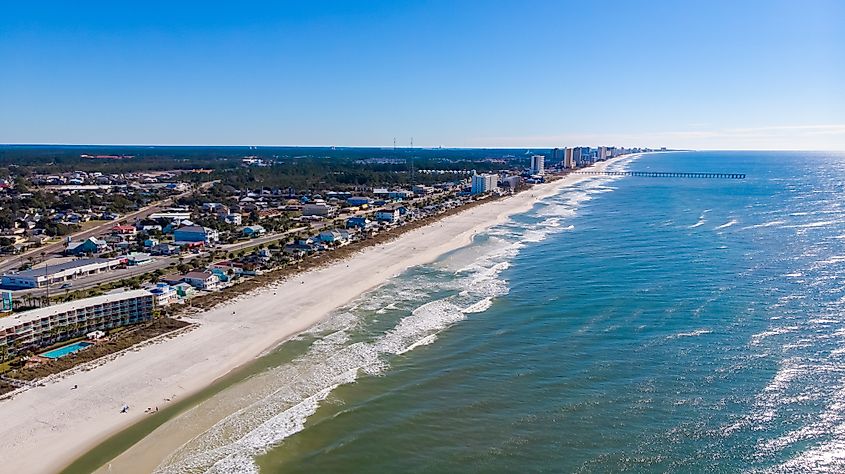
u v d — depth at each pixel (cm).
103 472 5612
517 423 6328
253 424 6450
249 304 10681
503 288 11469
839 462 5456
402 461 5731
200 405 6869
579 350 8156
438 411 6644
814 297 10112
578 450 5797
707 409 6444
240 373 7775
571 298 10550
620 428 6147
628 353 7975
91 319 8931
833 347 7925
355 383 7400
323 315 10112
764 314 9300
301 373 7719
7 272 13075
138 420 6544
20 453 5888
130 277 12631
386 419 6500
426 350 8394
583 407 6594
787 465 5444
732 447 5744
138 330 9150
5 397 6956
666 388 6944
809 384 6906
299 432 6281
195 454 5894
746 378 7119
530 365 7738
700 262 13025
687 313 9469
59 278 12269
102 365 7888
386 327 9419
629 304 10050
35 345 8300
